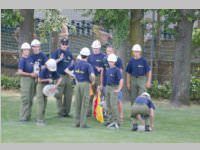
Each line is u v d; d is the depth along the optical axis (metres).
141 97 30.33
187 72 43.00
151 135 28.83
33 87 32.53
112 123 31.19
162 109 40.47
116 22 41.25
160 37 51.84
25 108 32.44
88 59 33.84
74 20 53.59
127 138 27.42
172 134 29.56
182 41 42.84
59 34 50.41
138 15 42.75
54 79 31.84
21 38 44.59
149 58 51.69
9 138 26.48
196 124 33.66
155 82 47.06
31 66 32.22
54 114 35.75
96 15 40.84
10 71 53.28
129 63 34.19
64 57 34.19
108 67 33.44
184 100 42.94
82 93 30.80
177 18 41.66
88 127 31.05
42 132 28.58
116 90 31.30
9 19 41.62
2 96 43.97
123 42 43.88
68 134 28.14
